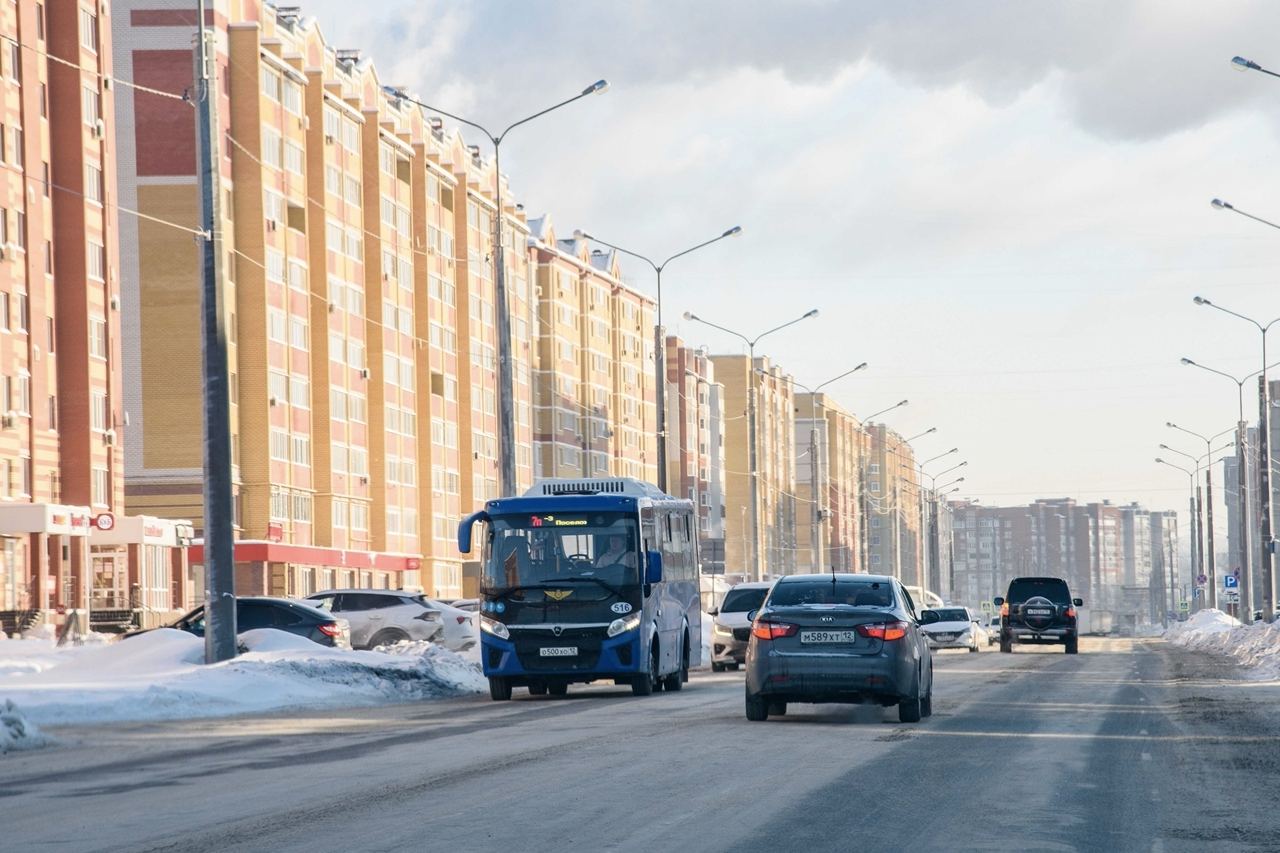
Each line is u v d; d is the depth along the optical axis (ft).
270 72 274.36
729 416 618.44
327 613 130.52
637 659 101.55
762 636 73.36
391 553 317.63
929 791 45.88
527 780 48.57
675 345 533.96
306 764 54.90
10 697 83.25
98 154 242.17
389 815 40.47
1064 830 38.34
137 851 34.88
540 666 101.19
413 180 344.28
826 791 45.60
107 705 82.38
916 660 73.00
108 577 241.96
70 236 235.81
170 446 261.03
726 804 42.57
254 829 38.17
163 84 261.85
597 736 66.23
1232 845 36.35
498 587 102.22
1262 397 240.12
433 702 98.84
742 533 608.60
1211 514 374.02
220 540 105.09
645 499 105.81
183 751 61.21
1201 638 246.06
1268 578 238.48
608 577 101.91
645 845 35.24
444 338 358.84
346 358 304.09
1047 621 200.64
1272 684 109.40
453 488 361.92
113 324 243.40
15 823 40.01
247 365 268.21
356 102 313.73
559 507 103.40
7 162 221.87
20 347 223.71
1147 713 79.66
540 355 428.97
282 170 279.08
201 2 105.81
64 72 236.43
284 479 274.98
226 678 95.14
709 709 85.92
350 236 308.19
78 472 233.96
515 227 409.08
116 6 262.26
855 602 74.69
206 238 105.09
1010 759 55.42
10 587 211.61
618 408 479.82
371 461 318.65
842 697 72.49
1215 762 54.80
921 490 601.21
